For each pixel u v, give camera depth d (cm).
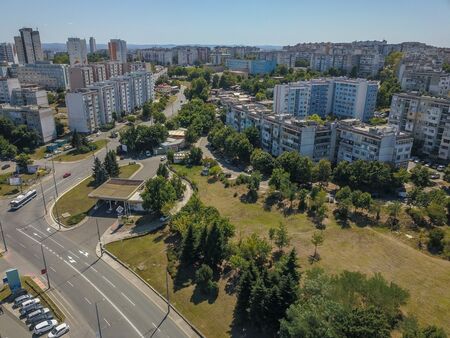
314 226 11038
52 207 13000
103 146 19975
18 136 18738
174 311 7975
